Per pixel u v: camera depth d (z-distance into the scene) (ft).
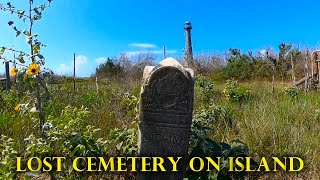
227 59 28.50
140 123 5.03
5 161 4.64
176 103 4.92
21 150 5.65
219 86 19.84
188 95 4.90
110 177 5.37
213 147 4.88
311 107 9.71
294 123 8.13
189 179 4.77
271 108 9.48
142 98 4.97
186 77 4.86
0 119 7.52
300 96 12.75
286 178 5.76
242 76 25.57
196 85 14.78
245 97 12.04
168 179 5.07
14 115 7.68
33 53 4.90
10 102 9.12
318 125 8.21
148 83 4.93
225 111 8.89
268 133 7.05
